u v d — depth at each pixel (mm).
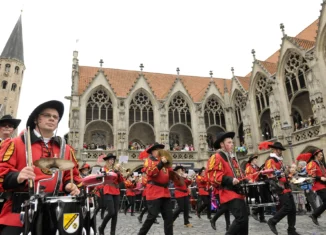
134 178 20344
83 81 39812
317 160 10852
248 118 36781
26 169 3094
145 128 39438
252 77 36844
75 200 3373
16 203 3422
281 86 32094
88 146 35438
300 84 30125
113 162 10859
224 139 6797
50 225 3156
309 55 28453
